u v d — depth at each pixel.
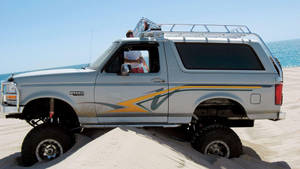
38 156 3.61
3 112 3.64
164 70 3.91
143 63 4.43
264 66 4.01
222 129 3.81
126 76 3.85
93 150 2.95
